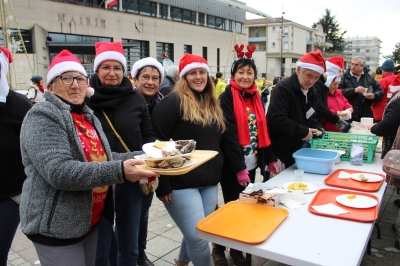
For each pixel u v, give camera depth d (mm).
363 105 5148
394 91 3295
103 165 1436
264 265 2760
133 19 20672
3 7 8891
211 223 1707
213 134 2312
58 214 1482
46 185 1486
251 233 1580
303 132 2777
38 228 1475
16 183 2014
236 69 2693
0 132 1951
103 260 1992
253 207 1914
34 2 15164
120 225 2193
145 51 22062
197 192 2221
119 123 2143
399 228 2656
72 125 1535
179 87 2322
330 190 2205
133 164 1459
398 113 2705
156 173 1538
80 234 1545
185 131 2240
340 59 4141
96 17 18359
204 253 2154
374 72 8102
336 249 1439
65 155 1418
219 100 2602
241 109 2627
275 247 1460
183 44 24734
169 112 2225
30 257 2842
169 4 23312
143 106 2295
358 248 1447
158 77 2879
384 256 2928
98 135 1780
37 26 15023
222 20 28891
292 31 46000
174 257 2879
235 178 2695
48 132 1429
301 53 48781
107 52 2160
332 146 3182
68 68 1575
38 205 1479
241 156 2570
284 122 2750
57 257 1524
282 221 1730
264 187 2115
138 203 2193
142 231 2654
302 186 2260
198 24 26156
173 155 1602
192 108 2227
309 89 3100
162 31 22812
